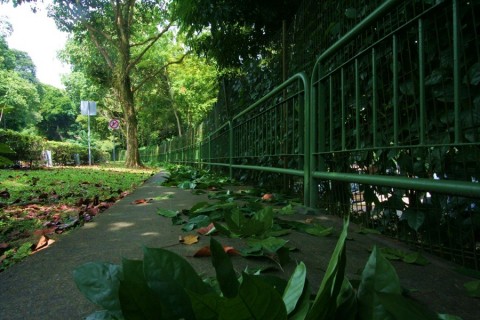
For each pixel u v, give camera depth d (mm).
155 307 682
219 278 793
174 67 21547
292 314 721
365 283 751
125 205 3473
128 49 16031
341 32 3000
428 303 1211
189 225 2258
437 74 1814
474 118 1689
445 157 1848
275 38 4953
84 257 1706
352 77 2652
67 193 4887
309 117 3189
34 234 2547
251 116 5594
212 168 9328
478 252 1744
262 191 4344
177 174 7812
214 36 6602
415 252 1803
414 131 2027
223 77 7949
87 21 16000
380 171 2342
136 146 16656
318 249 1850
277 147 4332
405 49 2090
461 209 1784
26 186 5859
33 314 1112
